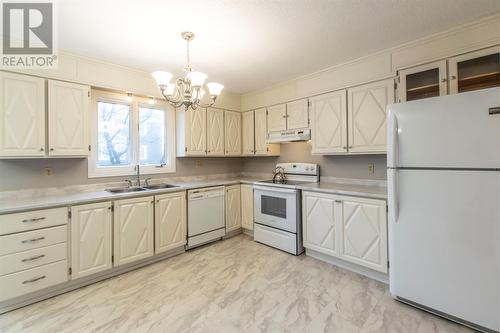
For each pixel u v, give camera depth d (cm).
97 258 247
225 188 375
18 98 228
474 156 168
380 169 298
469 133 170
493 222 162
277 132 374
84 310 203
